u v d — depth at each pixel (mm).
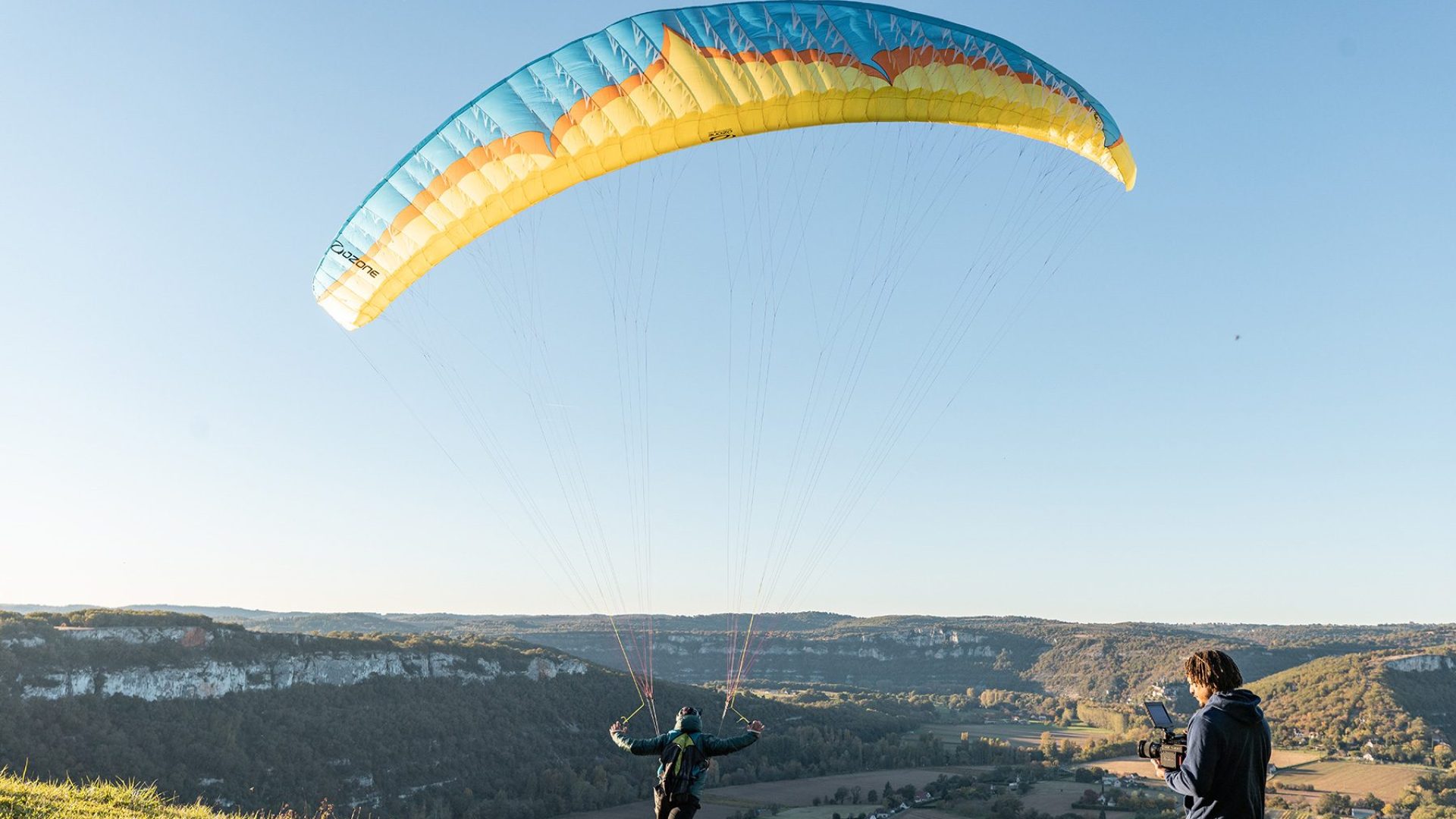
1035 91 13797
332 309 16031
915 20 13141
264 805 76312
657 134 13539
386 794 86812
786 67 13008
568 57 13281
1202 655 5996
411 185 14594
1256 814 5633
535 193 14227
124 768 70812
